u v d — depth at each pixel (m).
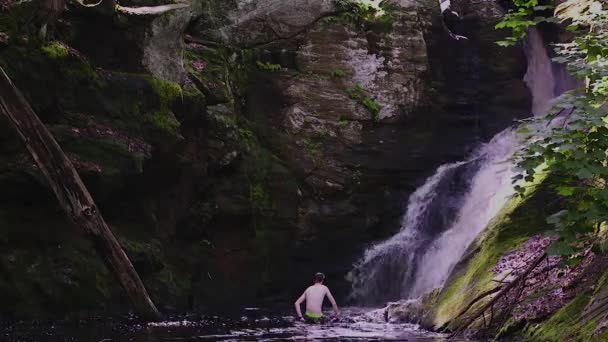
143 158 12.43
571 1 14.37
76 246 11.83
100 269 11.96
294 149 16.86
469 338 8.19
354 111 17.38
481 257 9.59
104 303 11.84
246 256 15.31
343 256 16.62
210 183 14.87
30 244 11.39
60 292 11.37
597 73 6.02
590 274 7.39
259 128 16.80
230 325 10.98
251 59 17.12
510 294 8.23
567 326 6.74
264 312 13.96
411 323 10.59
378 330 9.84
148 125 12.93
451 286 9.89
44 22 11.66
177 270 14.01
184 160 13.80
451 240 15.61
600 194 5.96
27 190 11.22
